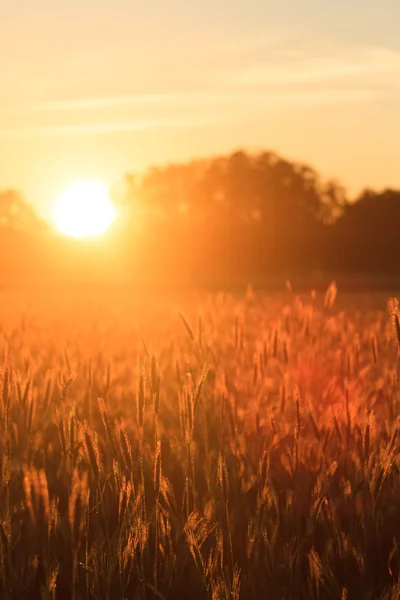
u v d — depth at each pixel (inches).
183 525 132.0
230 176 4269.2
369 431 142.1
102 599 119.6
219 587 116.3
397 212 3956.7
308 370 228.8
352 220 3993.6
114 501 138.2
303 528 143.7
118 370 250.2
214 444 187.3
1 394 149.2
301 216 4141.2
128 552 120.9
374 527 137.2
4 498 138.6
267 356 212.5
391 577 130.6
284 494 156.4
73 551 119.3
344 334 274.2
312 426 161.5
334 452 165.5
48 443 186.2
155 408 130.6
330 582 123.4
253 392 198.2
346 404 162.1
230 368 232.8
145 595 122.8
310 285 1745.8
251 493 161.3
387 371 206.5
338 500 143.1
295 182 4242.1
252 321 339.6
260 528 133.3
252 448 175.0
